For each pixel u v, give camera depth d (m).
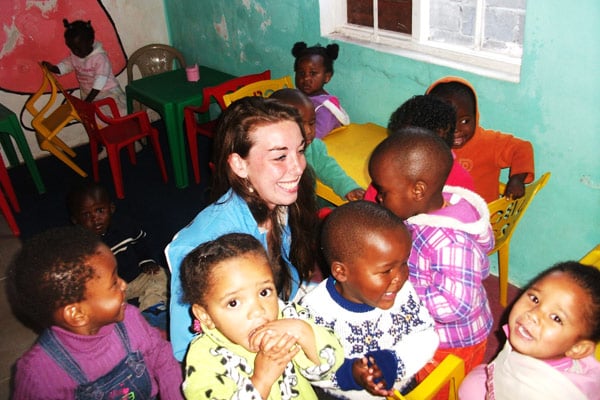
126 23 4.76
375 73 3.07
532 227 2.63
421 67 2.79
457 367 1.30
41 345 1.32
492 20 2.57
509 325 1.30
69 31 4.23
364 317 1.37
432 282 1.49
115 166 3.95
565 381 1.22
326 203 2.96
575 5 2.06
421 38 2.88
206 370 1.17
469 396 1.49
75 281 1.23
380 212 1.29
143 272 2.60
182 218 3.75
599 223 2.36
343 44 3.19
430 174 1.46
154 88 4.18
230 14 4.08
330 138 2.96
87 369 1.35
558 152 2.35
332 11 3.32
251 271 1.11
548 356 1.23
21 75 4.45
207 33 4.46
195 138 4.04
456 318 1.46
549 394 1.23
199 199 3.96
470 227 1.47
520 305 1.27
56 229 1.32
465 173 1.97
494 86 2.47
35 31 4.38
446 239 1.46
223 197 1.50
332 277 1.45
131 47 4.88
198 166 4.15
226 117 1.43
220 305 1.11
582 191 2.35
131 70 4.77
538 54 2.25
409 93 2.93
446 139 1.89
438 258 1.46
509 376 1.32
